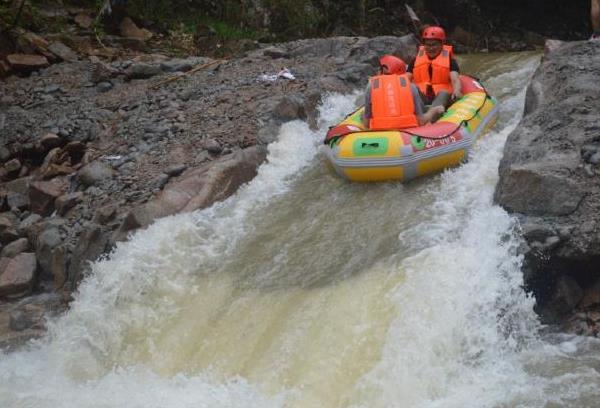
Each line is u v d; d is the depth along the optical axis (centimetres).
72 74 1175
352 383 584
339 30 1652
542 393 538
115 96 1080
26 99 1101
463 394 552
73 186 887
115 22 1398
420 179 788
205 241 759
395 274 657
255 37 1506
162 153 892
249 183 841
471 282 623
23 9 1288
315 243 730
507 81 1070
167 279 719
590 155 660
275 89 1010
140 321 689
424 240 688
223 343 647
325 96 985
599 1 1003
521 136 721
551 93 799
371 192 784
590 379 547
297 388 591
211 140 887
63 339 694
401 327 611
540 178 639
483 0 1830
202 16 1518
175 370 638
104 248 755
